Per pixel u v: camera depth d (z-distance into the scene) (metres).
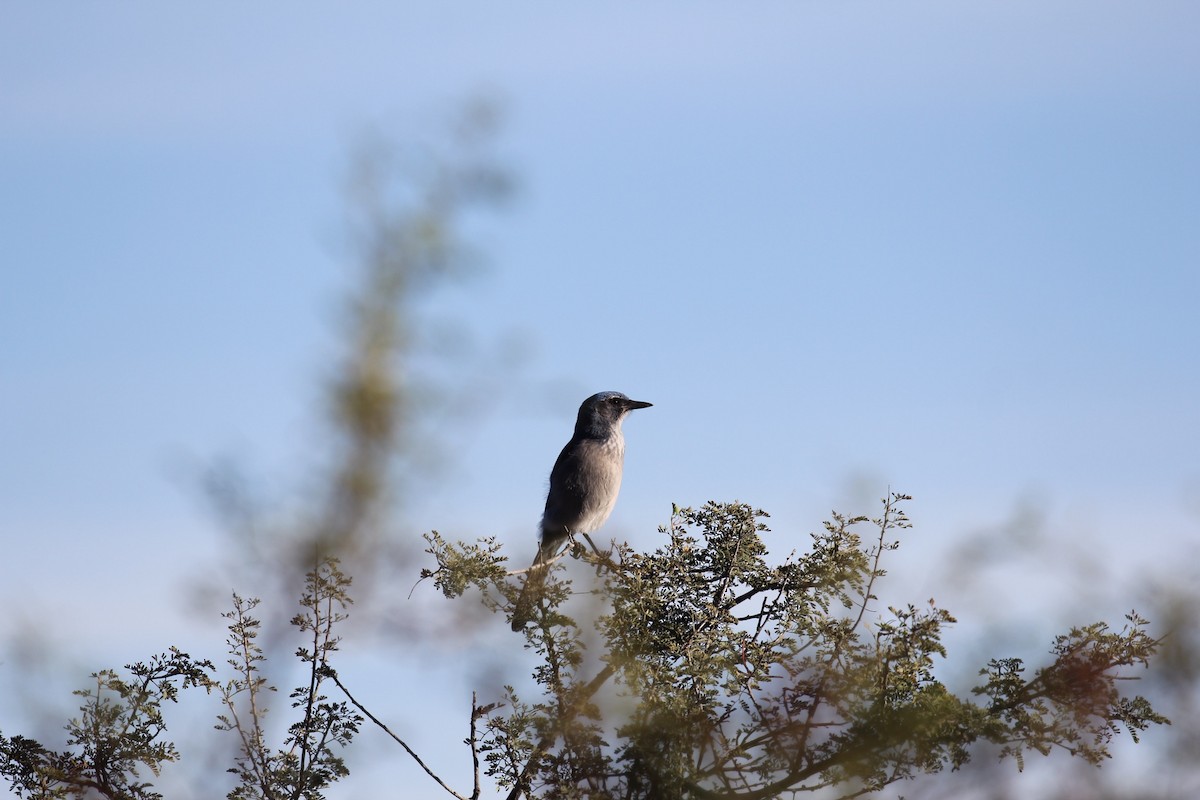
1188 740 8.39
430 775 11.48
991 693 9.97
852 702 10.21
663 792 10.13
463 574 11.07
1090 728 9.51
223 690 11.01
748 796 10.16
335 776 11.36
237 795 10.99
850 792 10.00
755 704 10.59
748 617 12.79
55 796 10.92
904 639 10.76
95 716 11.13
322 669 11.20
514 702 11.21
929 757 10.12
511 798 11.59
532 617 11.27
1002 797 8.74
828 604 11.94
